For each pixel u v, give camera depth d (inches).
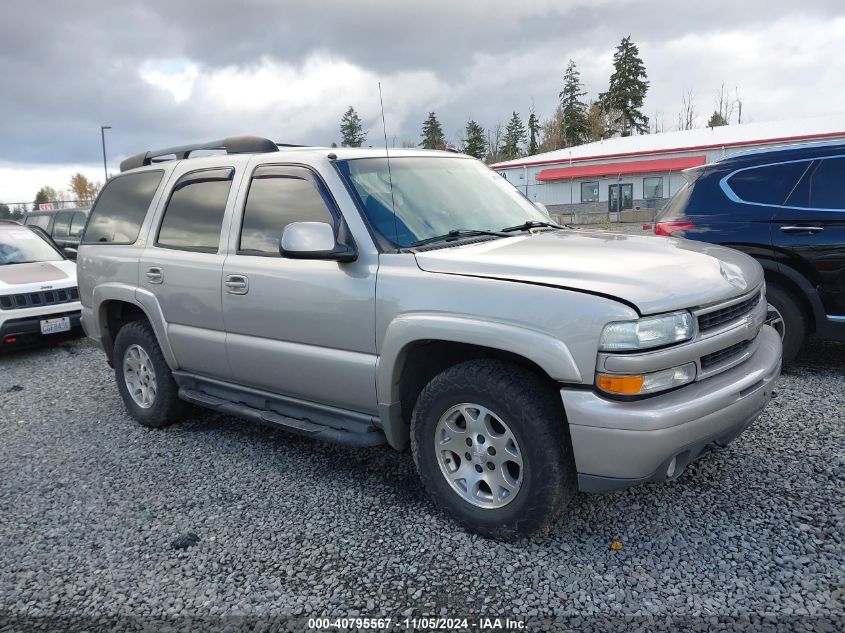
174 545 125.2
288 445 174.9
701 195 222.4
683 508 127.4
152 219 182.7
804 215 198.7
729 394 109.1
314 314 137.0
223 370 163.0
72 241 490.3
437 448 124.0
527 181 1381.6
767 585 102.6
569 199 1342.3
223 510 138.8
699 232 217.6
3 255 336.8
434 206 146.0
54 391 244.8
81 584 114.7
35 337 303.0
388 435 131.0
